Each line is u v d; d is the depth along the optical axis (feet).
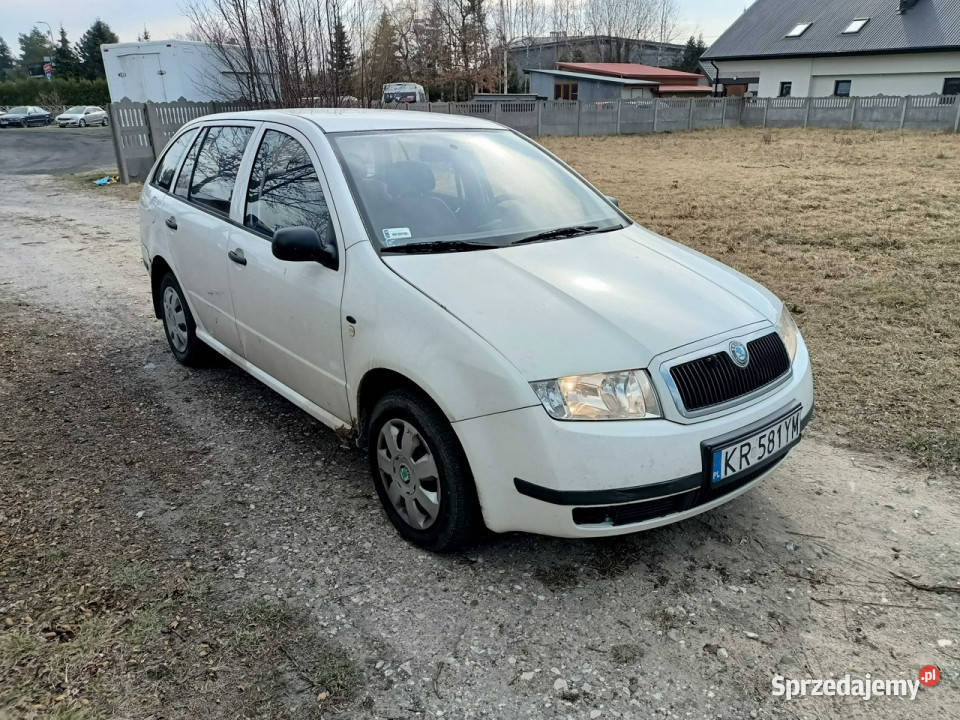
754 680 7.73
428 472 9.36
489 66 159.43
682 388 8.47
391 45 131.64
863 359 16.15
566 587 9.15
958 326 17.95
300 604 8.80
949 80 106.63
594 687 7.63
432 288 9.27
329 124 11.96
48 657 7.83
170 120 52.26
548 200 12.47
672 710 7.35
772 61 127.03
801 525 10.45
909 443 12.59
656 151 66.59
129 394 15.03
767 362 9.43
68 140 100.22
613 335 8.62
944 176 44.50
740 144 71.61
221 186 13.82
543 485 8.18
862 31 116.57
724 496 9.00
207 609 8.66
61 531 10.18
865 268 23.73
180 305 15.90
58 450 12.57
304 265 11.05
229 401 14.70
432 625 8.49
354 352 10.06
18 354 17.28
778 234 29.40
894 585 9.18
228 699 7.38
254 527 10.38
